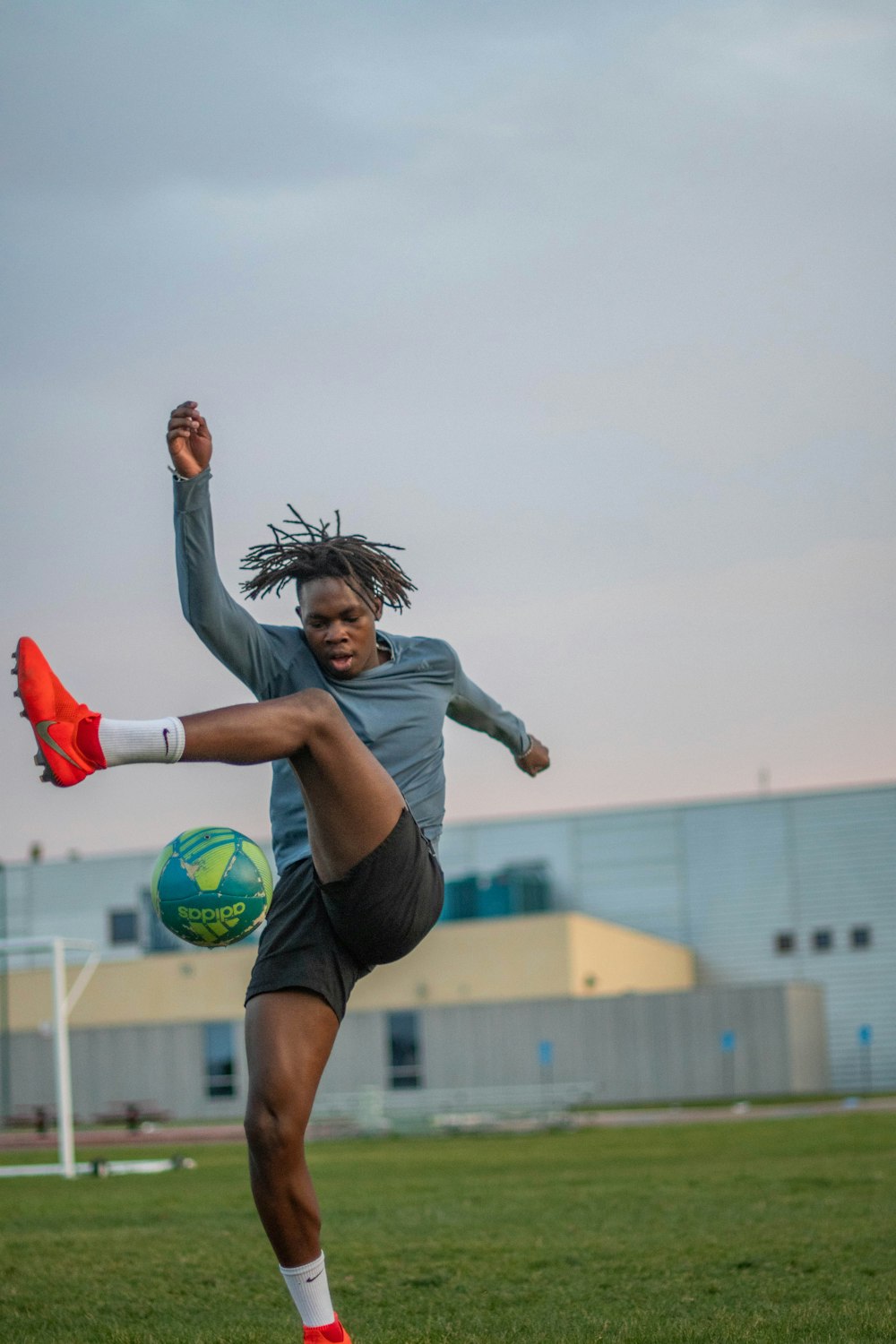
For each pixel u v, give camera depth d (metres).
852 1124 24.08
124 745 4.40
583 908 52.50
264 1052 4.72
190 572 4.79
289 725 4.56
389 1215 10.66
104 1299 7.02
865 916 49.84
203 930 5.24
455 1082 42.91
